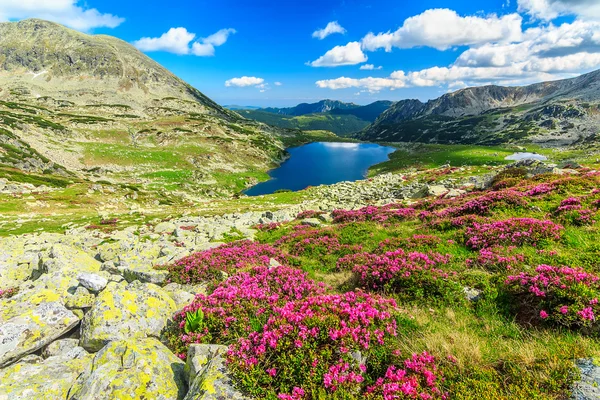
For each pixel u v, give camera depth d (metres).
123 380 6.28
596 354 5.80
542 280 8.67
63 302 9.93
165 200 84.94
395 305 9.16
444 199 27.27
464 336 7.27
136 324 8.91
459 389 5.64
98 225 44.34
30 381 6.70
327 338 6.76
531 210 17.52
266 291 10.37
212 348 7.13
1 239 31.81
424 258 12.68
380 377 6.20
